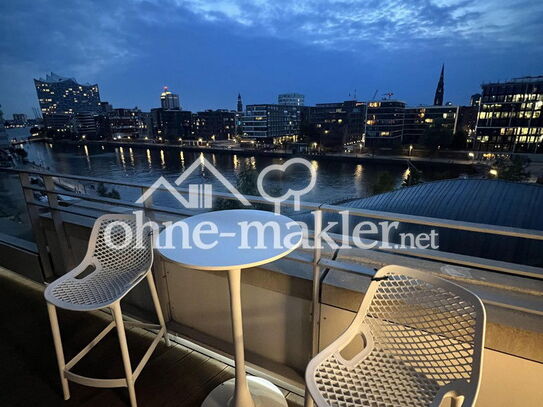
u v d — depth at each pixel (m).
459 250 8.47
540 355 1.09
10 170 2.55
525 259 7.90
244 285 1.76
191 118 74.44
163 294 2.09
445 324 0.98
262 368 1.77
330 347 1.06
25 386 1.79
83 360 1.97
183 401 1.66
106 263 1.75
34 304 2.60
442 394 0.89
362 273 1.32
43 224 2.62
